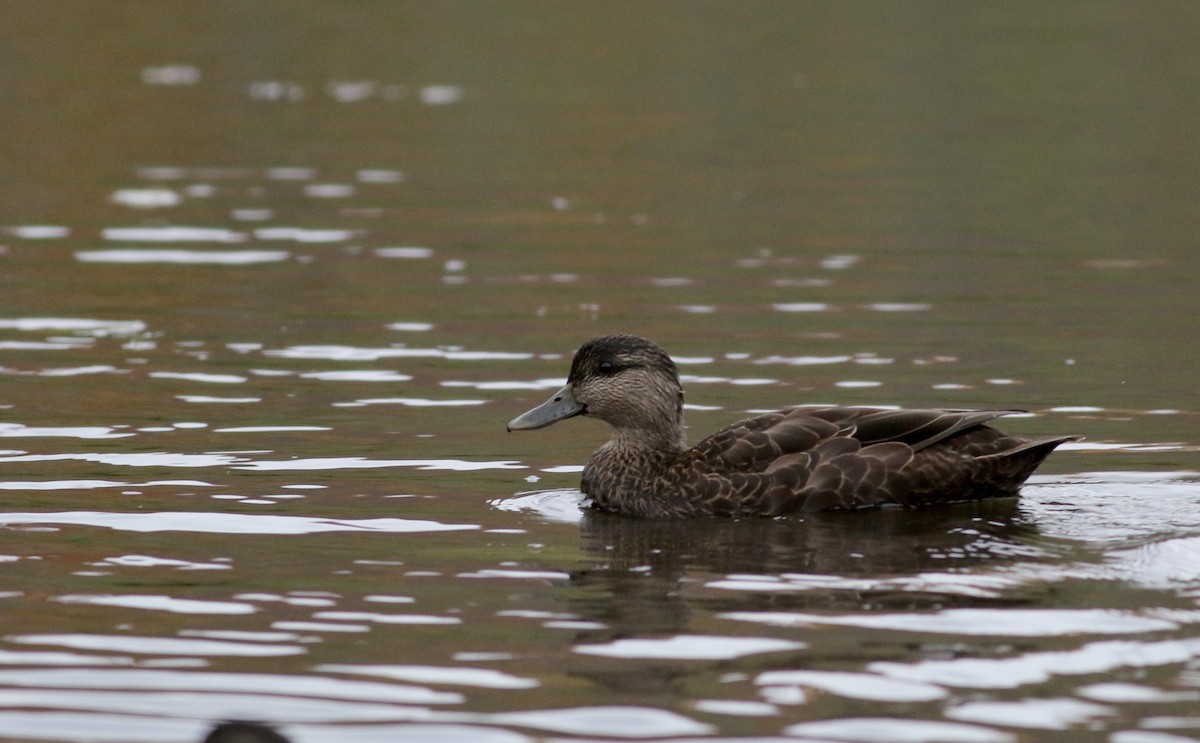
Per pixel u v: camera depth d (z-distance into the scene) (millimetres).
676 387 13141
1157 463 13188
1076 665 8562
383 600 9859
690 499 12094
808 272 21734
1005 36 45250
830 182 28828
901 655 8766
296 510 11977
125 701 8273
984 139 32969
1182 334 18000
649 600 9820
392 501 12305
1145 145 31953
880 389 15836
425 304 19875
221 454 13594
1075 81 39344
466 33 46438
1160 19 47438
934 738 7703
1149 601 9586
